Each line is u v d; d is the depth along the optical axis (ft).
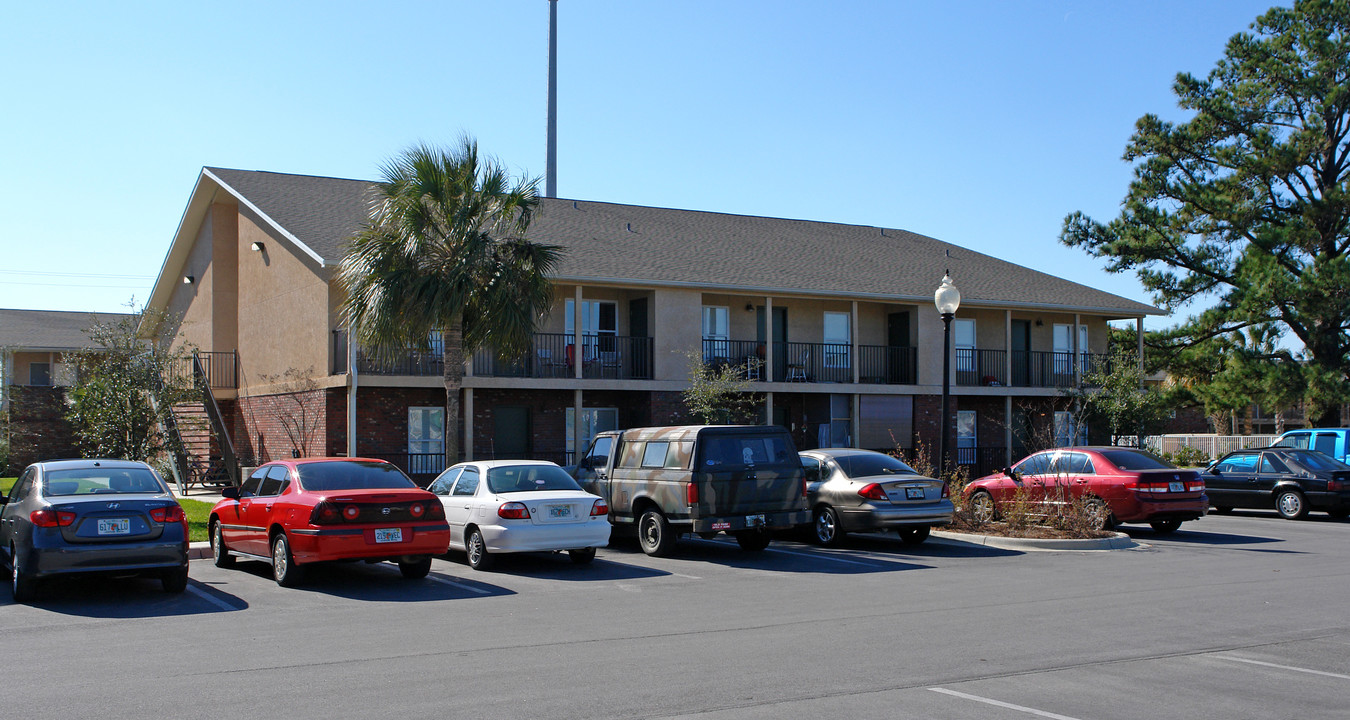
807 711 23.58
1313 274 103.91
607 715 23.25
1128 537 59.21
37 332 156.35
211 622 35.40
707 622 35.04
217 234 108.37
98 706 24.18
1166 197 117.39
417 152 66.95
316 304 85.25
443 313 64.95
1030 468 68.23
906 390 102.94
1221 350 112.98
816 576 46.85
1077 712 23.56
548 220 102.78
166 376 86.89
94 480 41.37
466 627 34.30
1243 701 24.54
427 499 44.39
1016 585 43.50
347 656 29.63
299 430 88.17
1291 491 75.92
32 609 38.04
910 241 125.39
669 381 91.35
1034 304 107.34
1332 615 35.91
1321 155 116.06
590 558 51.44
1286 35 113.50
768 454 54.08
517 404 90.74
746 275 96.48
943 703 24.30
